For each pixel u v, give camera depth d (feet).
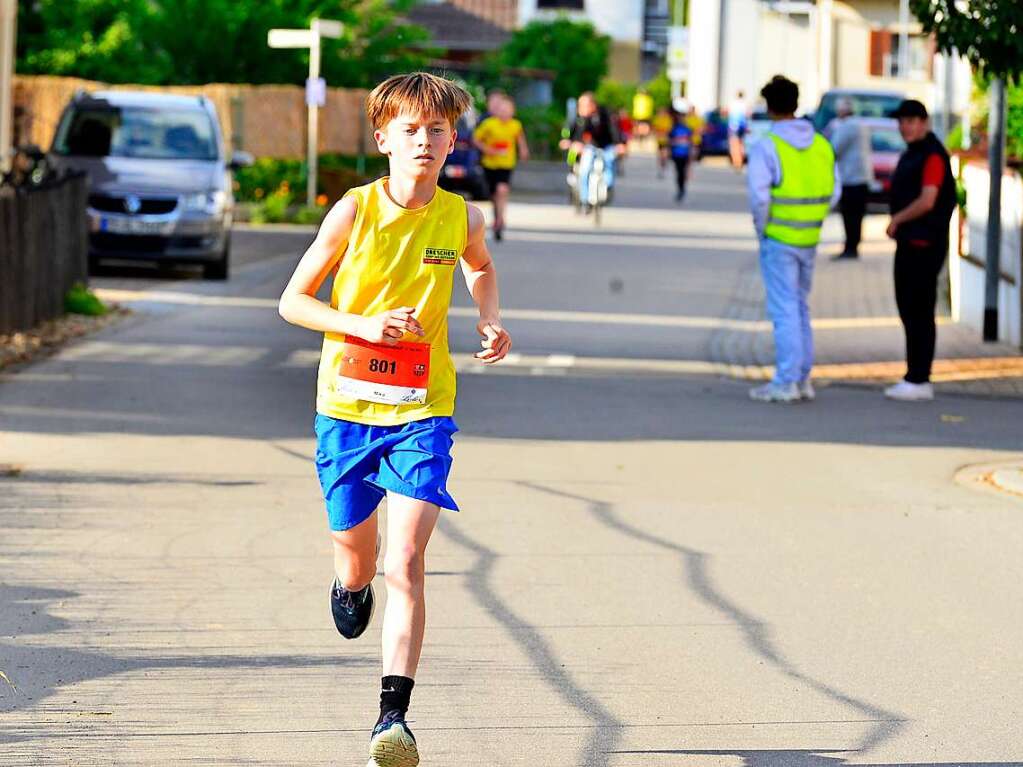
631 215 191.83
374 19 204.64
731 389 76.02
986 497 53.42
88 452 57.06
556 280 121.49
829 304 109.50
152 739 30.48
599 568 43.57
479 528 47.83
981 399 73.51
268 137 187.83
